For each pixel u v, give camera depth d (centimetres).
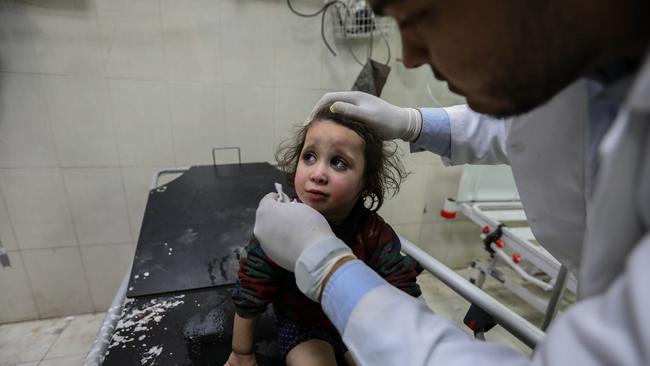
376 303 30
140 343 50
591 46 23
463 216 196
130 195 141
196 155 143
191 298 60
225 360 48
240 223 86
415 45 30
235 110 141
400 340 27
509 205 158
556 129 43
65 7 111
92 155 131
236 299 47
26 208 132
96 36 117
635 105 19
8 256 136
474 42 24
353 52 147
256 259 47
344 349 49
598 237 24
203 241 77
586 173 40
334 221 51
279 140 150
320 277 35
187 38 125
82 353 137
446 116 67
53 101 120
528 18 22
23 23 109
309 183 47
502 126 66
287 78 142
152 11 119
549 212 49
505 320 50
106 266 150
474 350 25
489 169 159
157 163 139
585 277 26
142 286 61
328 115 52
